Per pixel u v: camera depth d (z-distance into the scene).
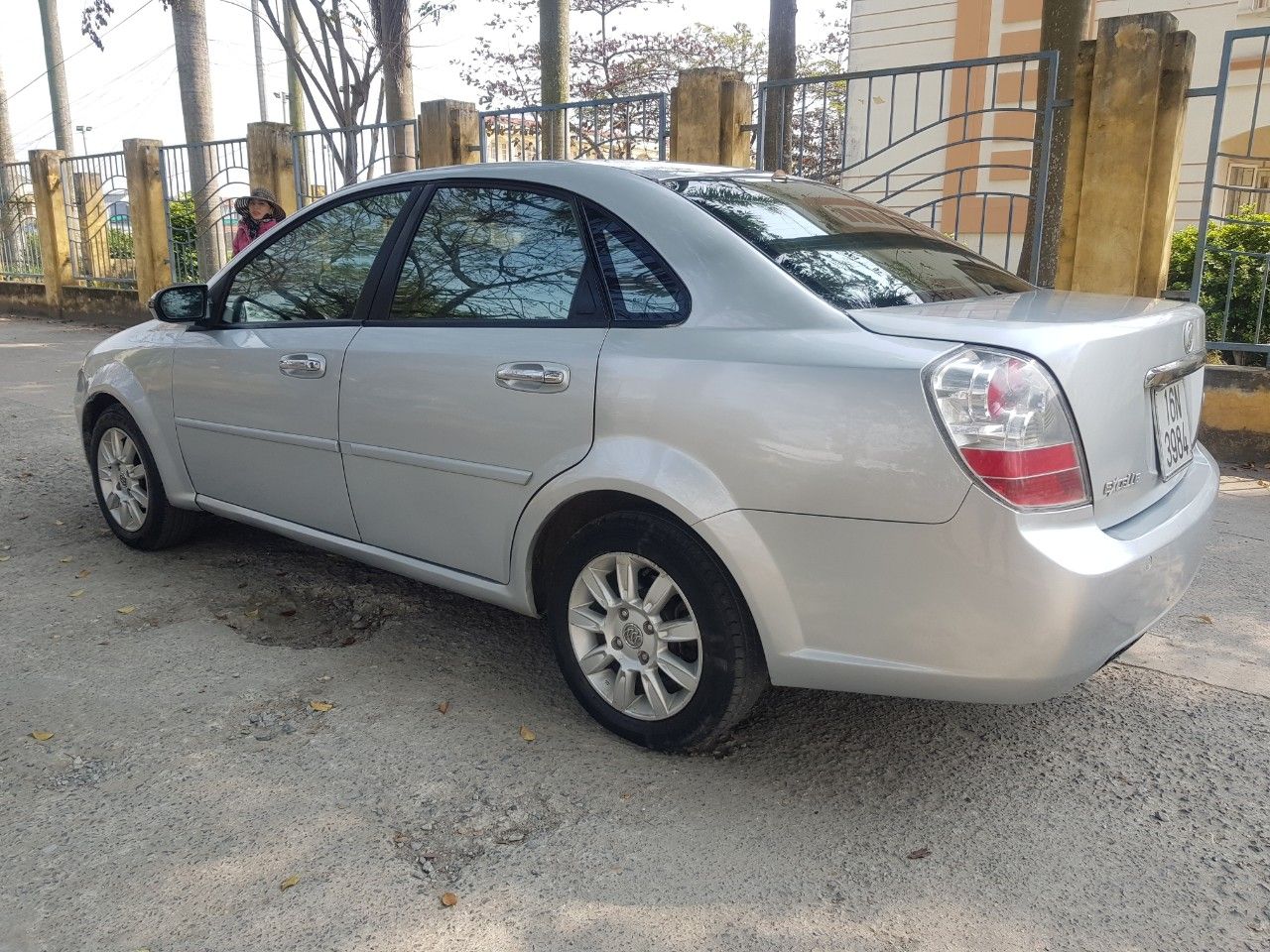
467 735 3.01
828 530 2.42
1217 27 11.44
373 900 2.27
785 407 2.45
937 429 2.27
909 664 2.41
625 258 2.88
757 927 2.20
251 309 3.94
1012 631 2.28
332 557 4.56
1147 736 3.02
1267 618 3.88
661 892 2.31
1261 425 6.21
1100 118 6.42
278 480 3.79
